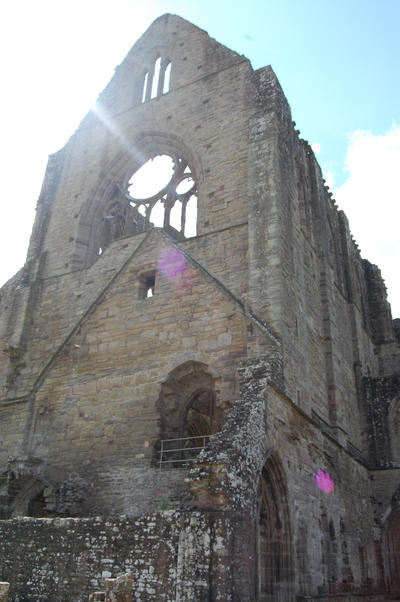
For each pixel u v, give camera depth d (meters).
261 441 16.97
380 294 42.53
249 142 26.67
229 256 24.25
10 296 31.89
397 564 29.34
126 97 35.16
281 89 29.06
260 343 20.86
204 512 13.85
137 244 28.08
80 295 28.80
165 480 20.50
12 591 15.58
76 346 25.61
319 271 30.70
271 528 17.77
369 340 39.53
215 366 21.61
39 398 25.53
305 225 29.31
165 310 23.91
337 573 21.92
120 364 24.02
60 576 15.09
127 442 22.22
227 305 22.45
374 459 31.78
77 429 23.77
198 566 13.33
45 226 33.44
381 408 32.81
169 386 22.61
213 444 15.41
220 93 30.14
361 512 28.03
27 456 23.02
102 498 21.55
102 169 33.38
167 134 31.38
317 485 21.77
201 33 33.53
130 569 14.14
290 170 27.44
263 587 16.92
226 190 26.58
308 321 26.31
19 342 29.05
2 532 16.70
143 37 36.78
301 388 22.41
